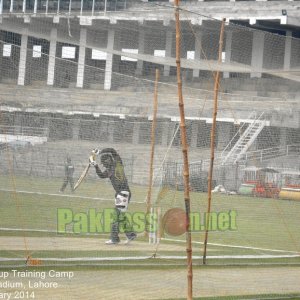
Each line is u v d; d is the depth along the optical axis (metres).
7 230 47.06
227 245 54.09
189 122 56.69
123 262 42.47
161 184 53.41
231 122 61.47
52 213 46.94
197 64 49.88
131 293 34.78
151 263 43.09
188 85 68.94
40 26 47.53
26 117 44.44
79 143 47.25
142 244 48.25
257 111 63.19
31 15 46.94
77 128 46.69
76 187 48.38
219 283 39.22
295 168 67.69
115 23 55.56
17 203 47.47
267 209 70.75
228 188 68.06
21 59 42.53
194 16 54.62
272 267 45.94
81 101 45.78
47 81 43.84
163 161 53.31
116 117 48.19
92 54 76.94
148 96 49.38
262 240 57.31
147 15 62.84
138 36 55.41
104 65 76.44
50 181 48.62
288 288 39.03
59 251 42.56
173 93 54.53
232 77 71.38
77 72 45.22
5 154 48.97
